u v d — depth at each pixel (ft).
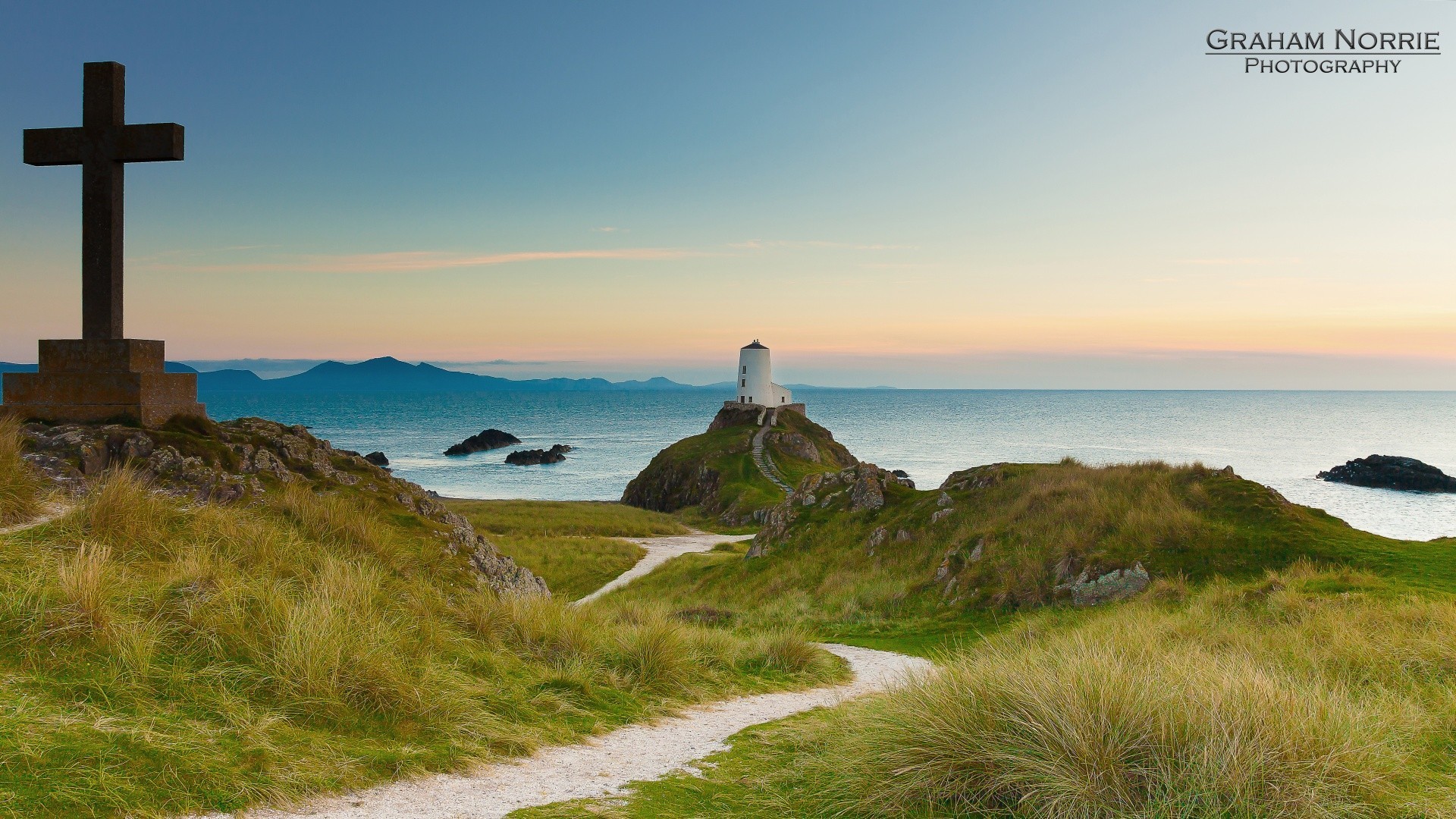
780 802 18.99
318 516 40.42
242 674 22.31
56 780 15.31
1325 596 44.32
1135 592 56.29
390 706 23.21
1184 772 16.66
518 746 23.31
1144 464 75.87
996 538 69.87
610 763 22.97
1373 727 20.11
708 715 31.24
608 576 113.91
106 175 46.29
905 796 18.13
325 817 16.63
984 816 17.25
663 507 261.44
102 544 28.68
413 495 60.90
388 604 31.76
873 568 78.89
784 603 75.66
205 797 16.26
